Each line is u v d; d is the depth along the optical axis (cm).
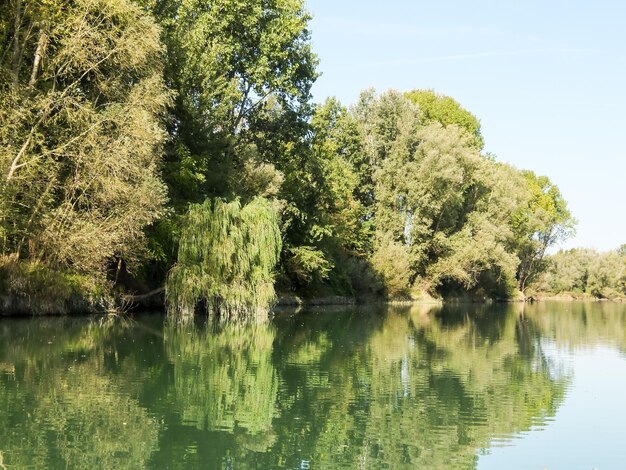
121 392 1347
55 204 2545
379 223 5941
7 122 2288
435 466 952
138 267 2947
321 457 985
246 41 3953
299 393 1426
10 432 1035
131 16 2559
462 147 6016
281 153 4300
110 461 927
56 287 2566
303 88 4153
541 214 7694
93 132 2422
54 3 2412
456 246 5900
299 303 4619
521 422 1214
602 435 1131
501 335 2977
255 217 2980
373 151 6384
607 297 9938
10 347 1841
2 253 2489
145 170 2531
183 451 989
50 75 2509
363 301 5619
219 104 3653
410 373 1722
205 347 2072
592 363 2022
